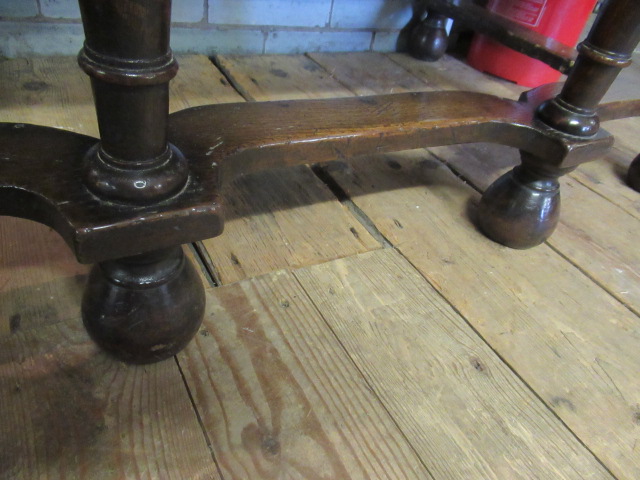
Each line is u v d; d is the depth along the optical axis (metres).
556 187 0.89
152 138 0.45
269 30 1.49
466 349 0.72
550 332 0.78
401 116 0.72
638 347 0.78
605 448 0.63
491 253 0.92
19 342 0.62
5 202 0.47
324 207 0.96
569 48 1.17
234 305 0.72
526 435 0.62
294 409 0.60
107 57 0.39
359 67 1.56
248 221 0.89
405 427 0.61
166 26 0.40
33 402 0.56
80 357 0.62
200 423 0.57
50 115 1.02
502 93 1.56
